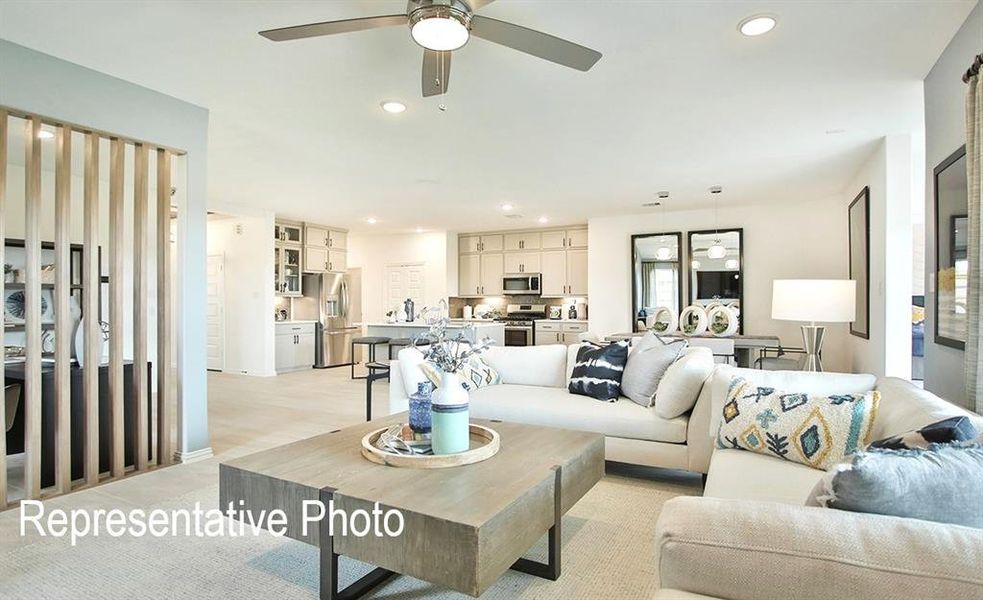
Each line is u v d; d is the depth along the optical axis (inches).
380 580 78.8
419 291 379.9
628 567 83.5
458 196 249.3
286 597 74.9
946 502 38.0
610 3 88.7
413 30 78.4
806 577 34.2
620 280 305.4
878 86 122.4
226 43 103.3
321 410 202.1
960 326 95.8
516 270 362.9
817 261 257.3
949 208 101.7
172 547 90.0
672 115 141.9
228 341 309.6
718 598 36.7
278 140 162.7
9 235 180.7
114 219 124.0
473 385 150.1
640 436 119.8
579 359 147.8
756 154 178.9
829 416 82.0
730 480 76.7
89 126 115.5
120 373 126.2
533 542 70.5
